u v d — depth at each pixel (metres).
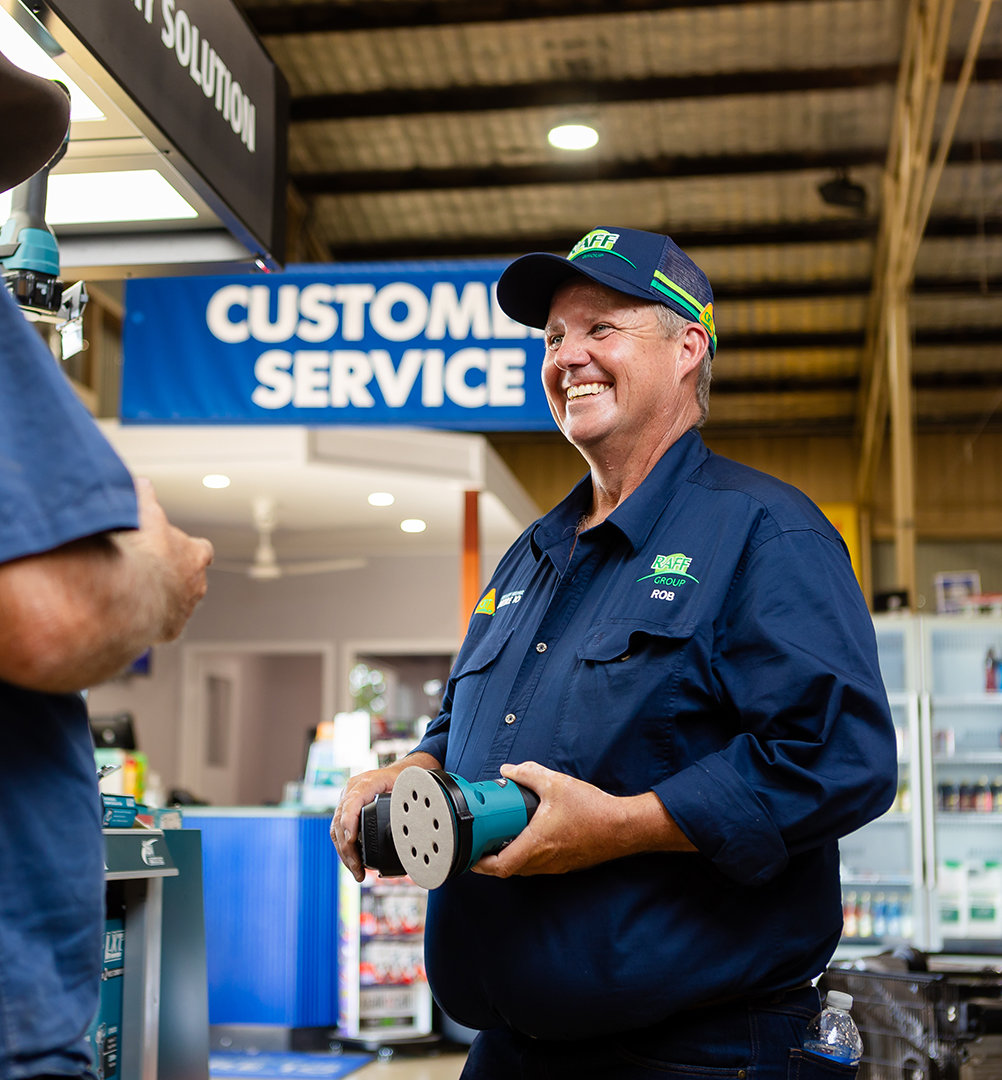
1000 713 7.16
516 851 1.32
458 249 10.87
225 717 11.84
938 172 7.21
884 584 13.59
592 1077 1.46
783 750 1.38
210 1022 5.82
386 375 4.01
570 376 1.71
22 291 1.87
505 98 8.45
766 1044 1.42
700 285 1.76
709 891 1.42
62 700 1.01
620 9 7.49
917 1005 2.37
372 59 8.12
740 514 1.55
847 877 6.70
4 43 1.73
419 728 6.13
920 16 7.08
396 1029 5.74
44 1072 0.91
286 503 8.33
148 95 1.89
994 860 6.96
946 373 12.77
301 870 5.91
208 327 4.13
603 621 1.54
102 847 1.02
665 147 9.24
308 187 9.70
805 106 8.60
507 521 8.97
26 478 0.90
